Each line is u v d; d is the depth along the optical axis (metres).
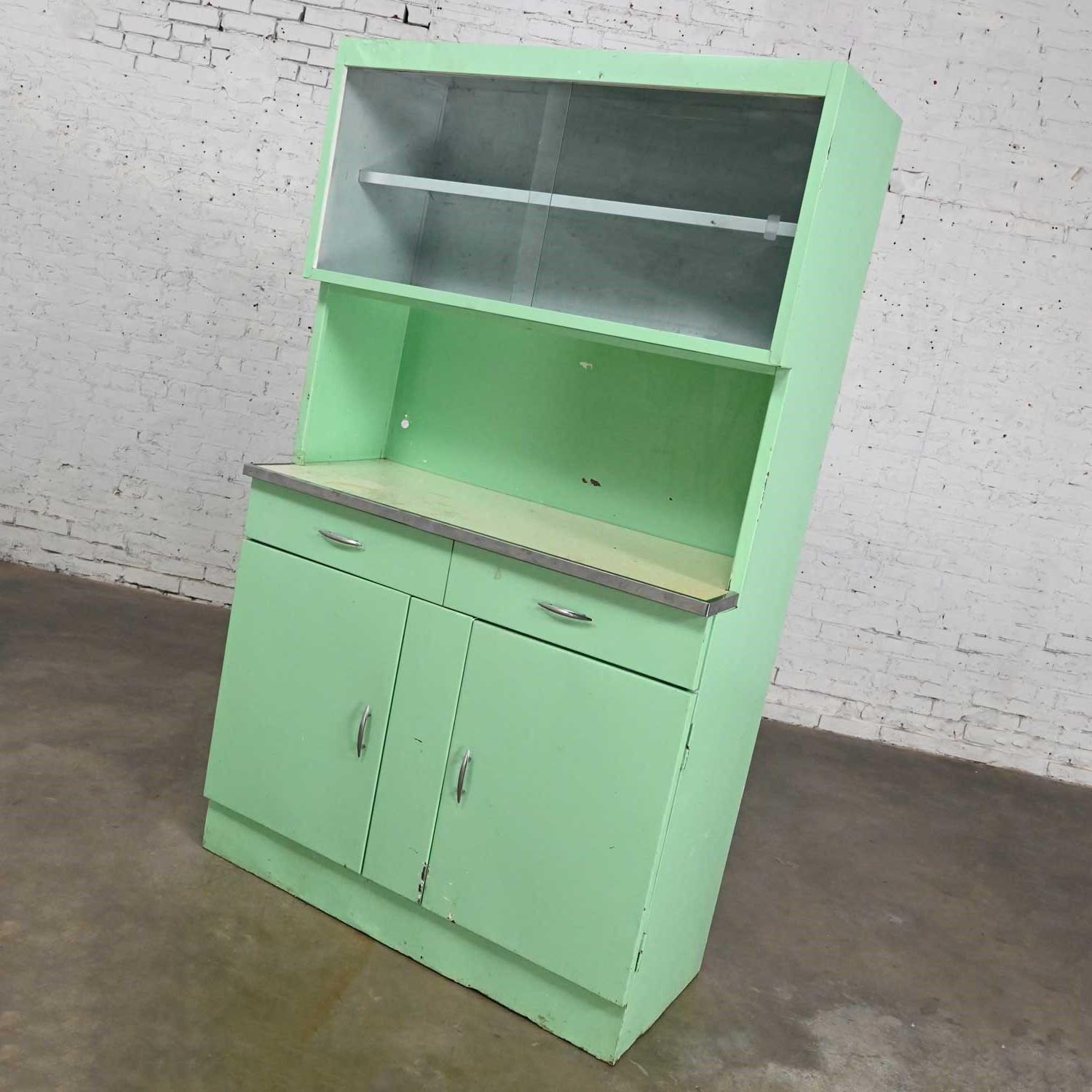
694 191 2.02
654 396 2.44
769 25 3.64
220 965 2.16
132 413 3.99
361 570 2.27
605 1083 2.04
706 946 2.55
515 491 2.62
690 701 1.94
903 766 3.85
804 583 3.94
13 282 3.91
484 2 3.71
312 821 2.36
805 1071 2.18
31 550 4.10
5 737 2.84
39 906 2.21
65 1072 1.80
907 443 3.79
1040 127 3.59
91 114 3.80
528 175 2.21
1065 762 3.96
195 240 3.87
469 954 2.24
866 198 2.06
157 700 3.24
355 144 2.36
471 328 2.63
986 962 2.70
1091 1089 2.28
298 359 3.91
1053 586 3.83
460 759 2.17
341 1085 1.91
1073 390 3.69
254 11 3.73
